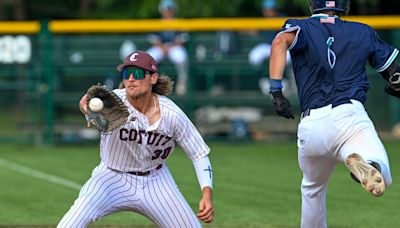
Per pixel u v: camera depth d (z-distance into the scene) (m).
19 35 48.72
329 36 19.47
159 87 19.11
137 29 47.69
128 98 18.88
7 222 28.05
